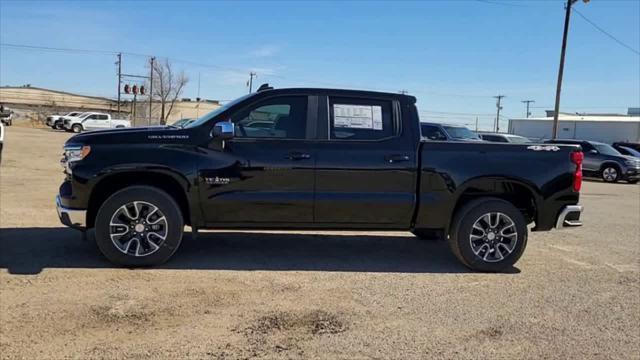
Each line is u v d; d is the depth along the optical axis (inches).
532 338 166.7
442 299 200.2
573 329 174.9
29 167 593.3
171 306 182.4
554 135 1163.9
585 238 327.9
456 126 676.7
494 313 187.2
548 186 240.1
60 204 222.4
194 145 223.5
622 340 167.2
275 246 272.7
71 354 144.6
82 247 251.3
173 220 222.1
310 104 232.8
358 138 233.5
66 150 222.1
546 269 248.2
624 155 886.4
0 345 148.2
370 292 205.6
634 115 3176.7
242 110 229.9
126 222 221.3
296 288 206.8
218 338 158.7
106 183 226.4
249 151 225.6
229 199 225.0
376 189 231.9
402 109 237.9
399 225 238.1
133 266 222.5
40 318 167.3
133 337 157.2
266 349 152.6
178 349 150.6
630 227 375.6
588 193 652.1
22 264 222.7
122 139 221.3
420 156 234.2
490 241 238.8
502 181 239.6
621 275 241.0
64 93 3221.0
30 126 2048.5
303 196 228.1
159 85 2487.7
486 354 154.3
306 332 165.5
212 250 259.1
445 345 159.5
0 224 295.9
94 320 167.8
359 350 153.9
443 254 270.8
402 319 178.7
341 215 232.1
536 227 246.7
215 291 199.2
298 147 228.1
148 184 227.5
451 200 236.2
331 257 256.1
